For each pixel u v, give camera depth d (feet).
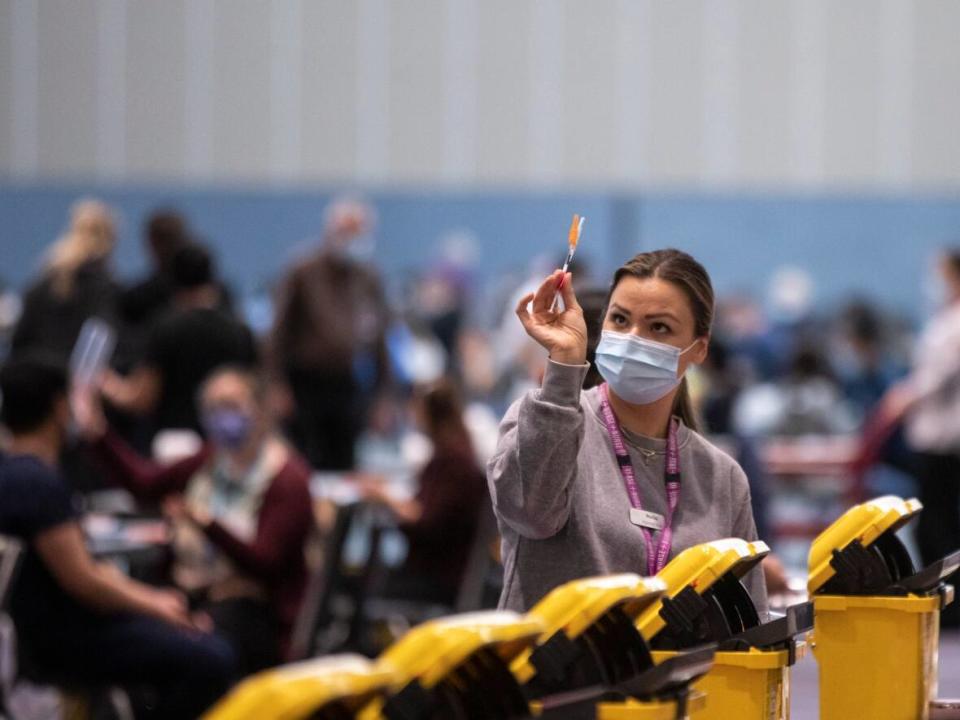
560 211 105.09
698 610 20.07
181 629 39.93
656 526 22.74
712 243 105.29
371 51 104.37
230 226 104.27
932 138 103.65
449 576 53.11
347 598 52.29
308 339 69.05
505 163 104.83
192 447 55.62
